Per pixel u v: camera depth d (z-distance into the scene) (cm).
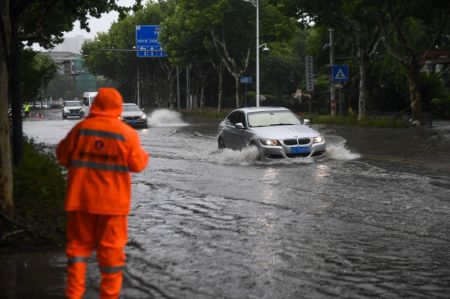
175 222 948
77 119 5884
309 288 612
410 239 835
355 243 810
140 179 1482
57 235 762
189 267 684
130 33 7650
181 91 8275
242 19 5050
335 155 1952
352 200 1148
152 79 8400
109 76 9500
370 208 1066
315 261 718
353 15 3394
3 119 762
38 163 1097
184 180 1461
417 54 3466
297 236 850
